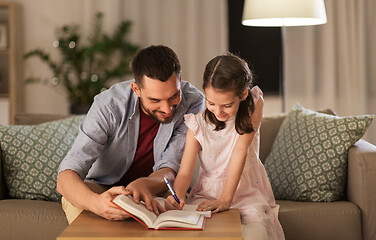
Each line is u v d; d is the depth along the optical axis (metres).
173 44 4.90
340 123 2.49
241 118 1.86
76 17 4.87
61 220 2.23
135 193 1.64
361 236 2.31
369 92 4.89
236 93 1.70
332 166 2.43
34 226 2.24
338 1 4.82
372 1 4.81
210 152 1.98
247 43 4.97
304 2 3.15
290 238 2.28
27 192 2.47
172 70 1.74
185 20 4.90
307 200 2.44
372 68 4.87
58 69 4.71
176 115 2.11
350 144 2.44
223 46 4.93
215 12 4.91
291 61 4.92
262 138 2.78
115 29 4.83
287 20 3.55
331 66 4.84
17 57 4.88
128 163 2.14
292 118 2.69
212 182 2.01
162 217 1.52
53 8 4.87
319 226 2.28
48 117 2.82
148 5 4.88
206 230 1.47
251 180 2.02
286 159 2.55
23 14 4.86
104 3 4.82
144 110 2.02
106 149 2.13
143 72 1.74
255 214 1.84
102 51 4.67
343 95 4.89
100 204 1.61
